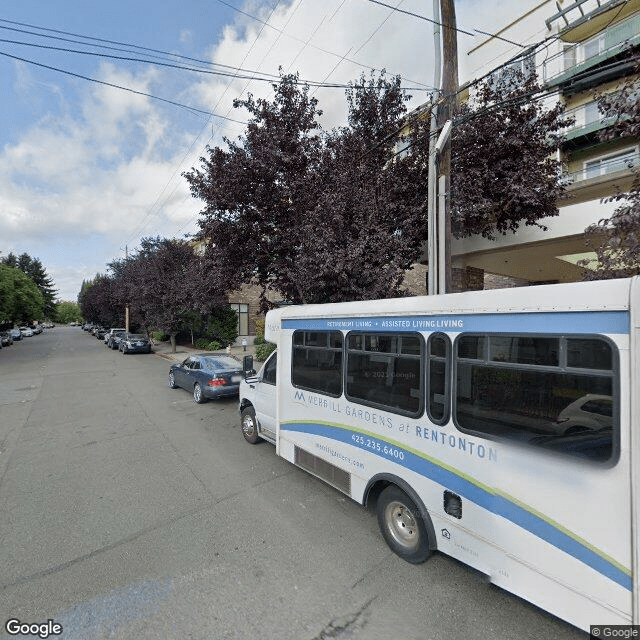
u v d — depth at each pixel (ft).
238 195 29.48
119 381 46.70
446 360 10.17
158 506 15.14
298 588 10.36
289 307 17.97
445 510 10.16
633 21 49.67
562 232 29.68
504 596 9.98
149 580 10.74
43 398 36.76
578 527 7.42
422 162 27.50
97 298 143.43
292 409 17.13
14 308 135.64
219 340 84.12
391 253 25.93
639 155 27.43
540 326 8.14
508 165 25.81
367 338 12.92
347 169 26.73
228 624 9.11
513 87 27.89
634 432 6.67
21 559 11.80
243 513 14.52
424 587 10.35
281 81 27.53
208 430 25.75
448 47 21.36
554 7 55.57
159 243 81.41
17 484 17.33
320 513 14.48
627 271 13.12
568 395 7.66
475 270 44.88
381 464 12.25
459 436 9.77
